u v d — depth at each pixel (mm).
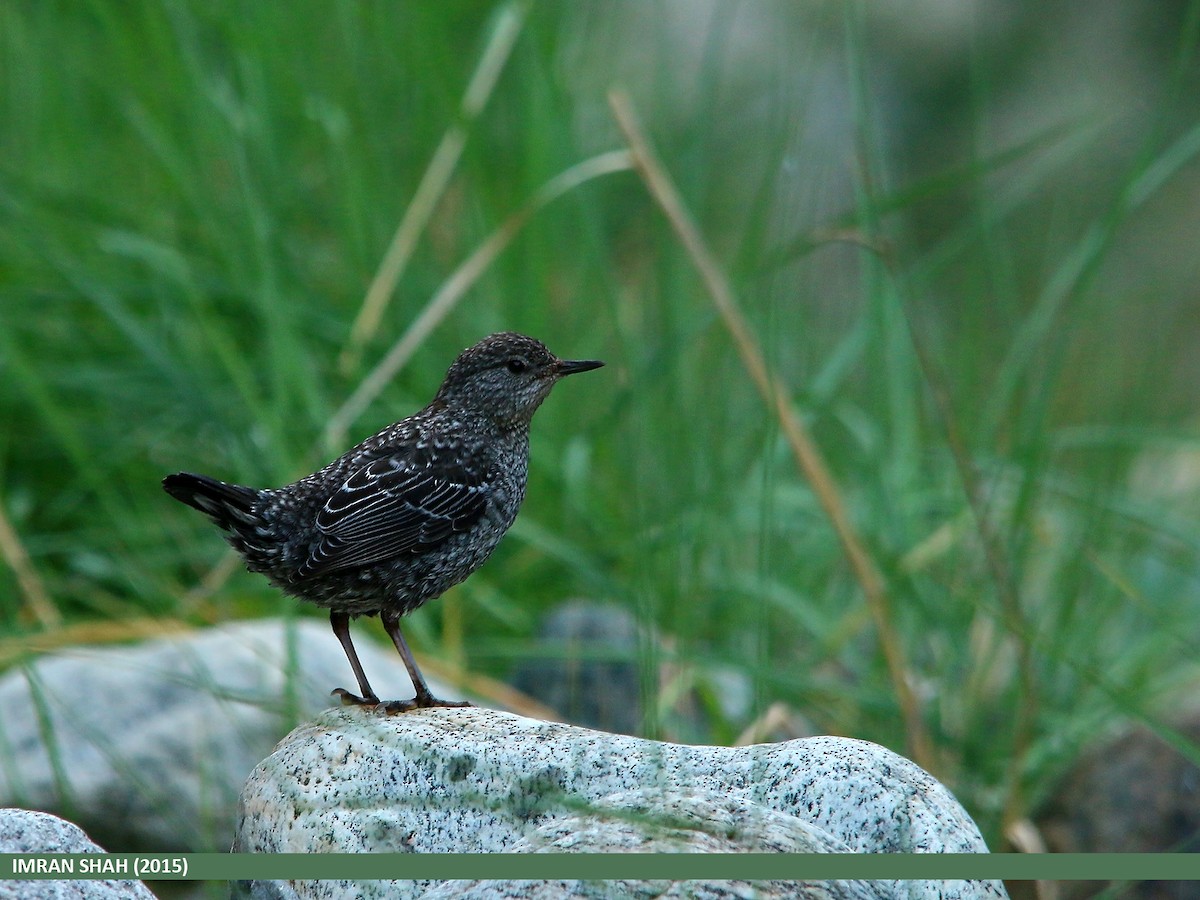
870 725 10070
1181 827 8711
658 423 10742
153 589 10477
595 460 11992
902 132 19922
